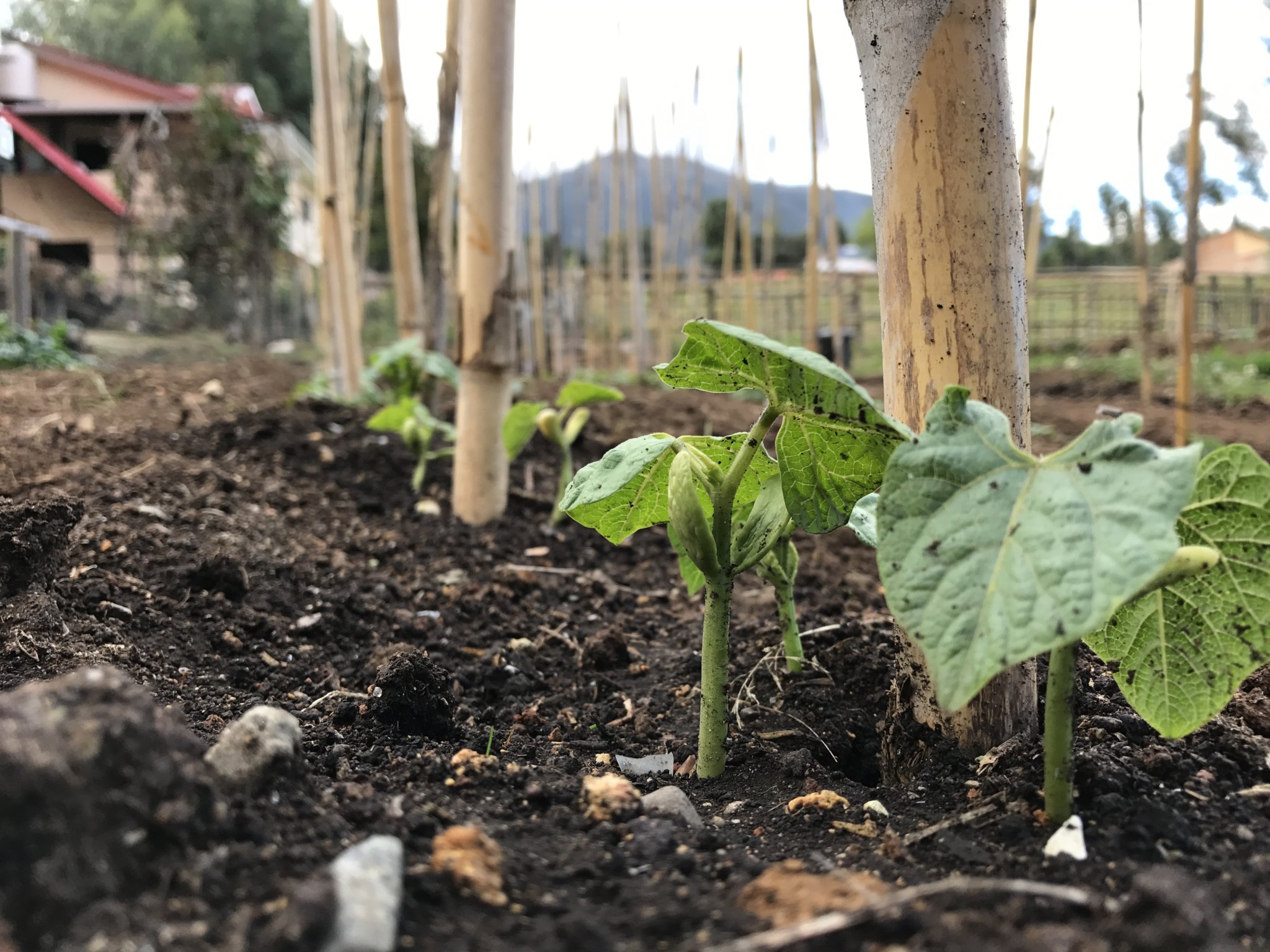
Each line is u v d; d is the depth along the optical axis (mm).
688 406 1227
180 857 229
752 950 219
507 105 660
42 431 818
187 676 425
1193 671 305
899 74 331
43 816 211
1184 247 785
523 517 762
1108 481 241
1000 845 285
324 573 598
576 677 497
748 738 404
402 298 982
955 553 246
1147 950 219
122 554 535
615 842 286
